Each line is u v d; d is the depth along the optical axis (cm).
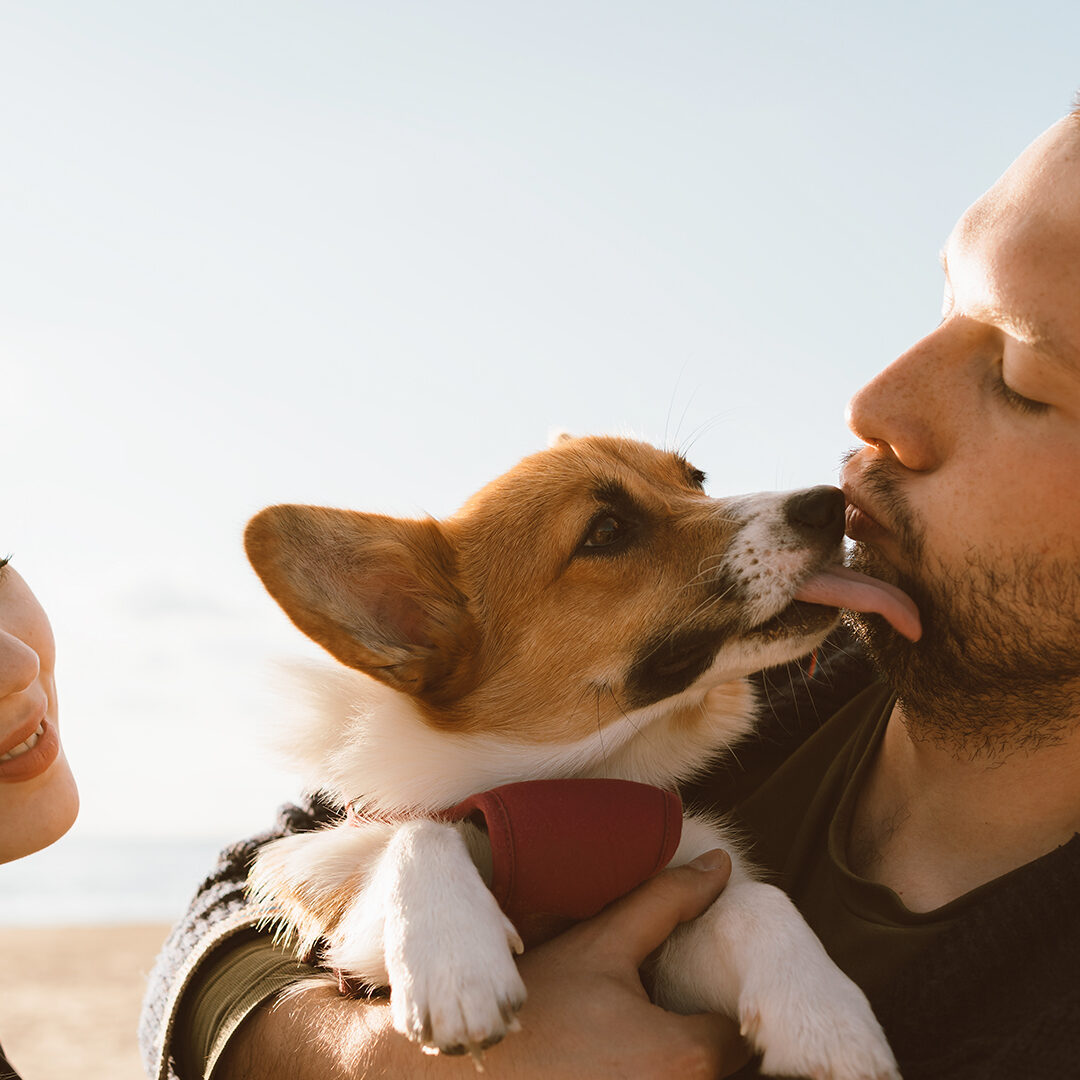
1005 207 51
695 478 70
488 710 61
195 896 66
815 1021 49
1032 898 48
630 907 53
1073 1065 45
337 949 55
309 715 62
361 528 62
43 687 63
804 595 60
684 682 62
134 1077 155
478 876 51
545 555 63
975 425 52
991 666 51
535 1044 49
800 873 57
